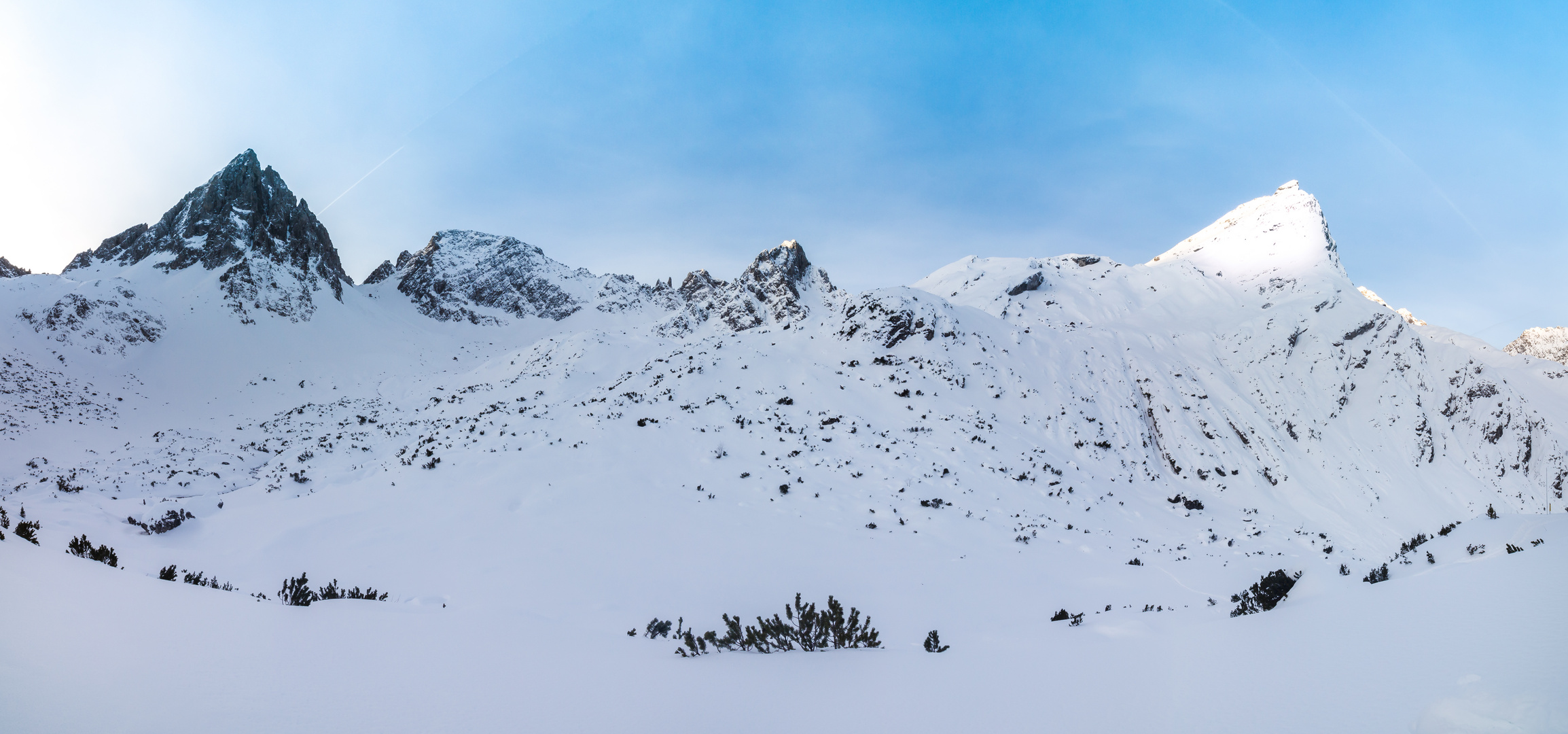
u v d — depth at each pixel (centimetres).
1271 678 364
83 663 337
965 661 584
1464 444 4956
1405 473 4597
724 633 1234
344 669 407
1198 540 3094
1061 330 6912
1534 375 5997
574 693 429
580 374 7344
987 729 355
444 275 14912
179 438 5825
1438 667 320
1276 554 2797
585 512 2714
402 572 1970
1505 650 317
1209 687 373
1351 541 3534
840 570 2117
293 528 2467
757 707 433
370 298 13212
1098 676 449
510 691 415
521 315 14550
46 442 5347
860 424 4422
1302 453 4772
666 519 2684
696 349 6300
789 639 792
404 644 504
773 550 2366
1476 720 234
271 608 565
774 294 11431
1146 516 3531
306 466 4122
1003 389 5238
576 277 17012
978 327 6297
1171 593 1791
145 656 368
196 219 10881
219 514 2786
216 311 9462
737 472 3469
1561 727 207
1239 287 7769
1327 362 5488
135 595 510
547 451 3519
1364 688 315
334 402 7619
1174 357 5862
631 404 4631
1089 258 9950
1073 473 4016
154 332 8650
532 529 2470
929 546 2575
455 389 8062
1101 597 1767
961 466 3831
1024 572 2172
